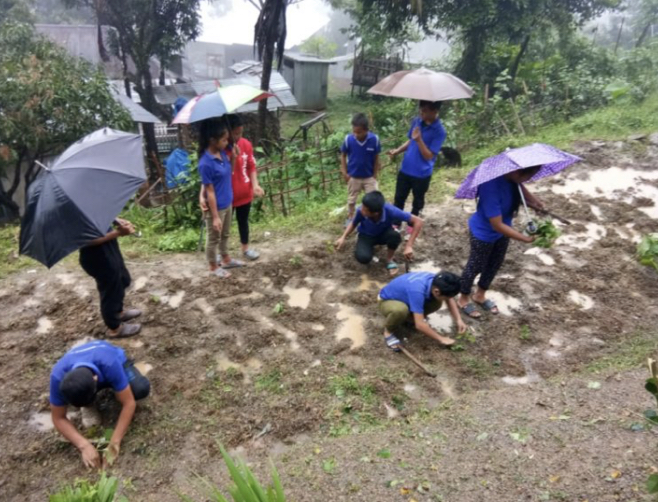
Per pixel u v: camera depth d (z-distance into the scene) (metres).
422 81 5.42
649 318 4.76
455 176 8.02
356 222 5.15
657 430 3.11
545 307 4.92
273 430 3.61
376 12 16.16
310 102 23.30
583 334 4.56
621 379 3.79
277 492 2.00
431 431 3.45
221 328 4.60
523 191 4.32
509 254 5.74
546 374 4.12
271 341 4.43
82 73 11.05
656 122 9.62
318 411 3.73
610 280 5.32
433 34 16.44
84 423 3.67
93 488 2.32
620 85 12.41
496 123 10.88
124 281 4.40
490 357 4.29
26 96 9.77
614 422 3.26
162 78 19.52
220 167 4.75
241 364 4.20
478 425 3.44
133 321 4.69
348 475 3.09
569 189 7.24
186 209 7.62
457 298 4.98
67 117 10.11
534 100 13.70
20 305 5.01
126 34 16.50
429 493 2.88
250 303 4.93
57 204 3.40
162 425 3.65
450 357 4.28
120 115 10.98
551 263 5.60
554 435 3.21
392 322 4.27
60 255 3.36
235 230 6.81
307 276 5.38
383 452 3.25
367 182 5.96
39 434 3.63
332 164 9.27
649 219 6.39
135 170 3.92
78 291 5.20
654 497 2.59
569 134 9.54
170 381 4.03
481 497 2.80
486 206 4.13
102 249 3.94
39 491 3.23
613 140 8.71
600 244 5.93
